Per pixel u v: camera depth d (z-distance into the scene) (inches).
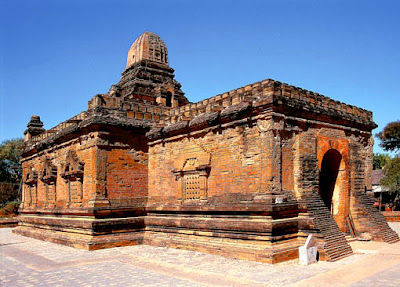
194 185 829.8
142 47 1211.9
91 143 892.6
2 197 2220.7
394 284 494.9
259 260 645.9
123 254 769.6
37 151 1212.5
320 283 510.0
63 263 690.8
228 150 759.1
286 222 674.2
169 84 1098.1
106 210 867.4
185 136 858.1
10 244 987.9
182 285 514.9
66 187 986.7
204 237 778.2
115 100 927.0
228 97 788.0
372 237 825.5
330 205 874.8
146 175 965.2
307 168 735.1
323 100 802.2
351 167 861.8
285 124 705.0
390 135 2010.3
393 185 1775.3
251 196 701.3
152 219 910.4
